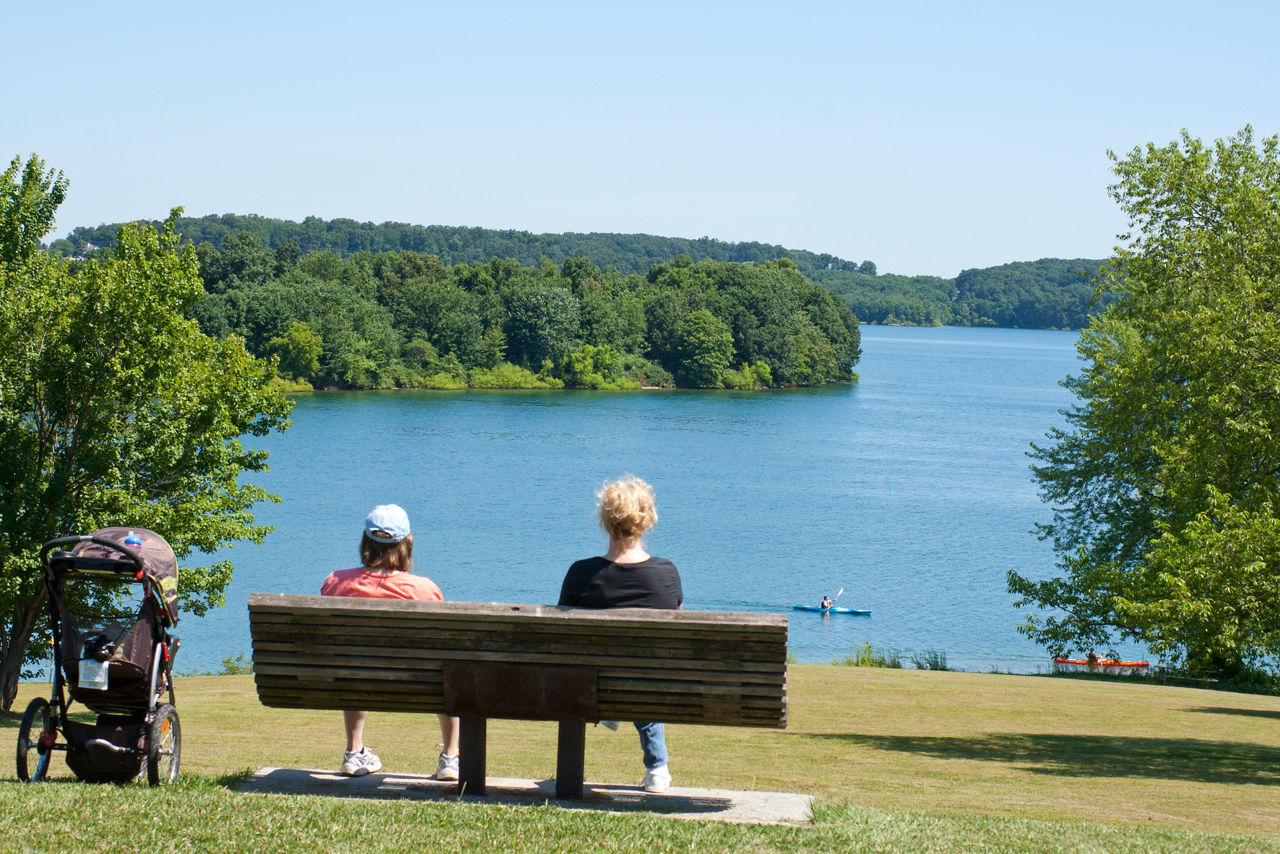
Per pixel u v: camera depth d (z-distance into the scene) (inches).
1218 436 719.1
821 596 1793.8
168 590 275.4
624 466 3137.3
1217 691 965.8
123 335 792.9
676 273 7564.0
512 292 6166.3
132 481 797.2
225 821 216.8
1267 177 933.2
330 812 224.4
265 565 1873.8
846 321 7332.7
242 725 519.8
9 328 776.9
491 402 5019.7
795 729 559.5
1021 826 256.1
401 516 256.1
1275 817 347.9
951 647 1505.9
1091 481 1378.0
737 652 226.7
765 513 2529.5
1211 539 589.9
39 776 270.7
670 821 228.5
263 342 5236.2
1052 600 1176.8
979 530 2399.1
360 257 6904.5
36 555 740.0
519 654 232.7
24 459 763.4
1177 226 990.4
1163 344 854.5
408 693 239.6
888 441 4035.4
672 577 247.0
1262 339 695.1
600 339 6181.1
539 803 250.8
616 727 263.6
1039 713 673.6
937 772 420.8
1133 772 446.9
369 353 5452.8
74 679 268.8
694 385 6289.4
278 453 3203.7
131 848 198.8
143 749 270.8
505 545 2055.9
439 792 258.7
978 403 5826.8
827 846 217.2
